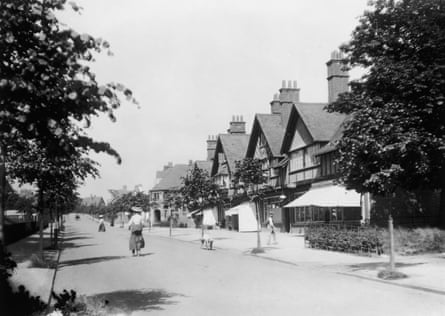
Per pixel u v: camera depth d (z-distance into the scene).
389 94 17.81
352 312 8.35
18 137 6.75
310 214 33.06
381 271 12.58
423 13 17.66
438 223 20.81
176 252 22.86
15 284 11.25
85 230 58.41
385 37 17.61
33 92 6.12
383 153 12.89
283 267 15.94
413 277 12.26
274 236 26.31
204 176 31.58
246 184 23.73
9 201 42.19
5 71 6.11
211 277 13.39
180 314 8.36
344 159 14.40
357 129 13.74
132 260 18.70
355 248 19.36
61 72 6.29
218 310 8.69
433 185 20.89
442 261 15.62
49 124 6.07
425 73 17.00
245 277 13.33
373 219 24.88
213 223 26.59
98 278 13.44
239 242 28.83
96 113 6.64
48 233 45.94
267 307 8.91
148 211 74.94
